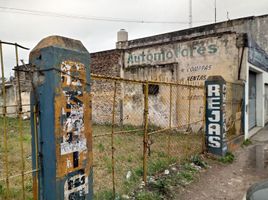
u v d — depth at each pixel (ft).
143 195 13.26
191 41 36.47
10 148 24.44
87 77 9.20
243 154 25.66
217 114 22.89
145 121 15.11
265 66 45.83
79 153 8.81
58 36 8.25
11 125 31.55
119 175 16.71
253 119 43.24
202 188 15.90
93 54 49.14
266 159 23.58
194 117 35.47
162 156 21.40
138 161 19.99
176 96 37.47
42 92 7.93
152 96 40.14
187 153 22.31
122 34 53.21
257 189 9.42
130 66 43.39
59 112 7.97
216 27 46.34
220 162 21.86
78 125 8.77
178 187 15.52
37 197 8.18
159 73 39.68
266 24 53.93
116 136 32.17
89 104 9.30
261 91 43.80
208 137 23.52
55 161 7.85
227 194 15.24
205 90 23.53
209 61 34.94
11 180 15.55
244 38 32.14
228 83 27.63
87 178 9.18
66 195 8.26
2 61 6.73
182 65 37.35
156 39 46.60
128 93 43.70
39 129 8.06
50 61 7.79
